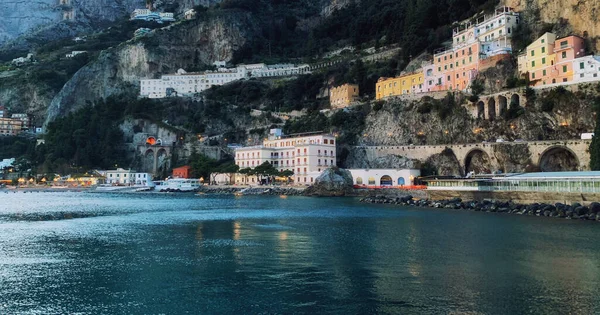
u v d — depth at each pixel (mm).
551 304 28500
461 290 31703
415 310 27719
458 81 151625
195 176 196250
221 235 57219
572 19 134250
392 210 90062
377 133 157000
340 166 161250
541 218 71938
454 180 103188
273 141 182250
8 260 42438
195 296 31047
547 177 84562
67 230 62844
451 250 45719
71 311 28281
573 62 119688
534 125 119062
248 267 39062
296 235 56781
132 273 37375
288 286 33125
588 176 78375
